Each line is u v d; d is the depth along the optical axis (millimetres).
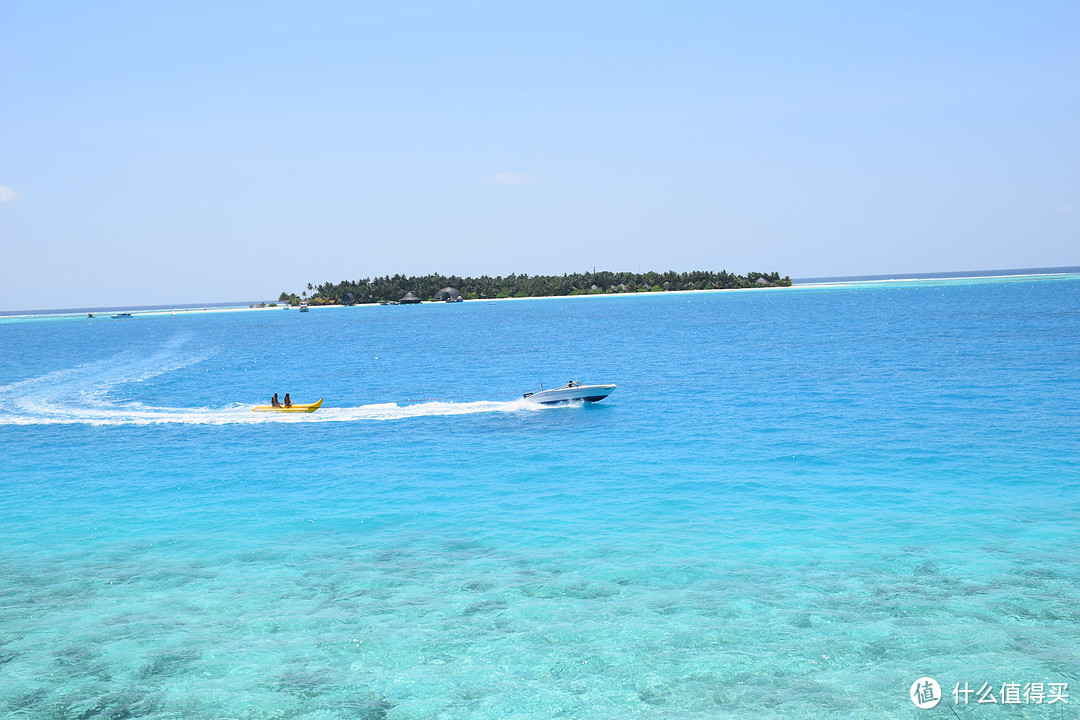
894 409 38125
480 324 150000
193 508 24219
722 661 13508
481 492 25375
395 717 12078
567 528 21172
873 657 13523
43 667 13758
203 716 12141
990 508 21625
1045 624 14555
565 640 14461
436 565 18625
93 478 28672
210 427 39938
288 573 18312
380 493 25578
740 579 17109
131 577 18234
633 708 12164
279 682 13156
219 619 15727
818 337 86812
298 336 130375
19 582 17984
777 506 22547
